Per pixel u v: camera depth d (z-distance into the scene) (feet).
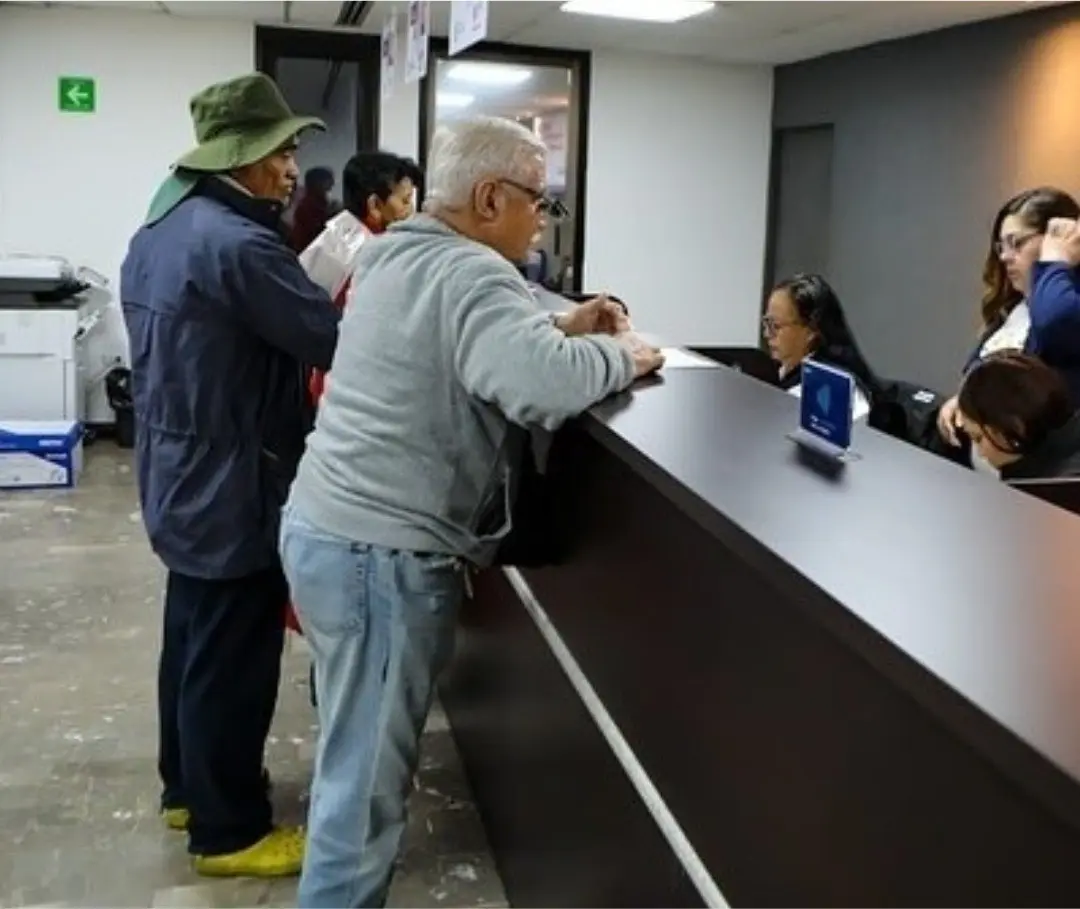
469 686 9.70
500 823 8.45
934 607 3.00
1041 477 6.96
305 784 9.54
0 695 11.24
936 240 21.35
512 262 6.20
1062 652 2.72
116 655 12.34
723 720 4.49
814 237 26.13
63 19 22.70
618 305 6.65
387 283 5.94
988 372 7.11
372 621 6.08
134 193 23.59
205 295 7.19
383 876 6.59
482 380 5.57
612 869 5.84
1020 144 19.08
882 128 22.82
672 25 21.35
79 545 16.29
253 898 8.04
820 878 3.74
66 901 7.93
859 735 3.46
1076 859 2.48
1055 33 18.20
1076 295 8.93
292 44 23.79
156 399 7.47
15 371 21.01
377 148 24.41
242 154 7.43
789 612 3.91
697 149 26.37
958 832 2.93
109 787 9.52
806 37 22.15
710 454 4.65
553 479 6.77
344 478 6.04
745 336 27.45
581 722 6.38
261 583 7.86
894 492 4.13
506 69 25.53
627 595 5.57
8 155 22.98
